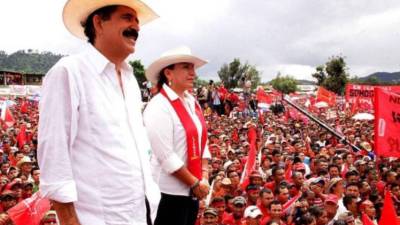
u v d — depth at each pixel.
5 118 20.03
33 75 77.50
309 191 9.22
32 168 10.93
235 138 19.19
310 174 11.85
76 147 2.43
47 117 2.35
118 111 2.53
